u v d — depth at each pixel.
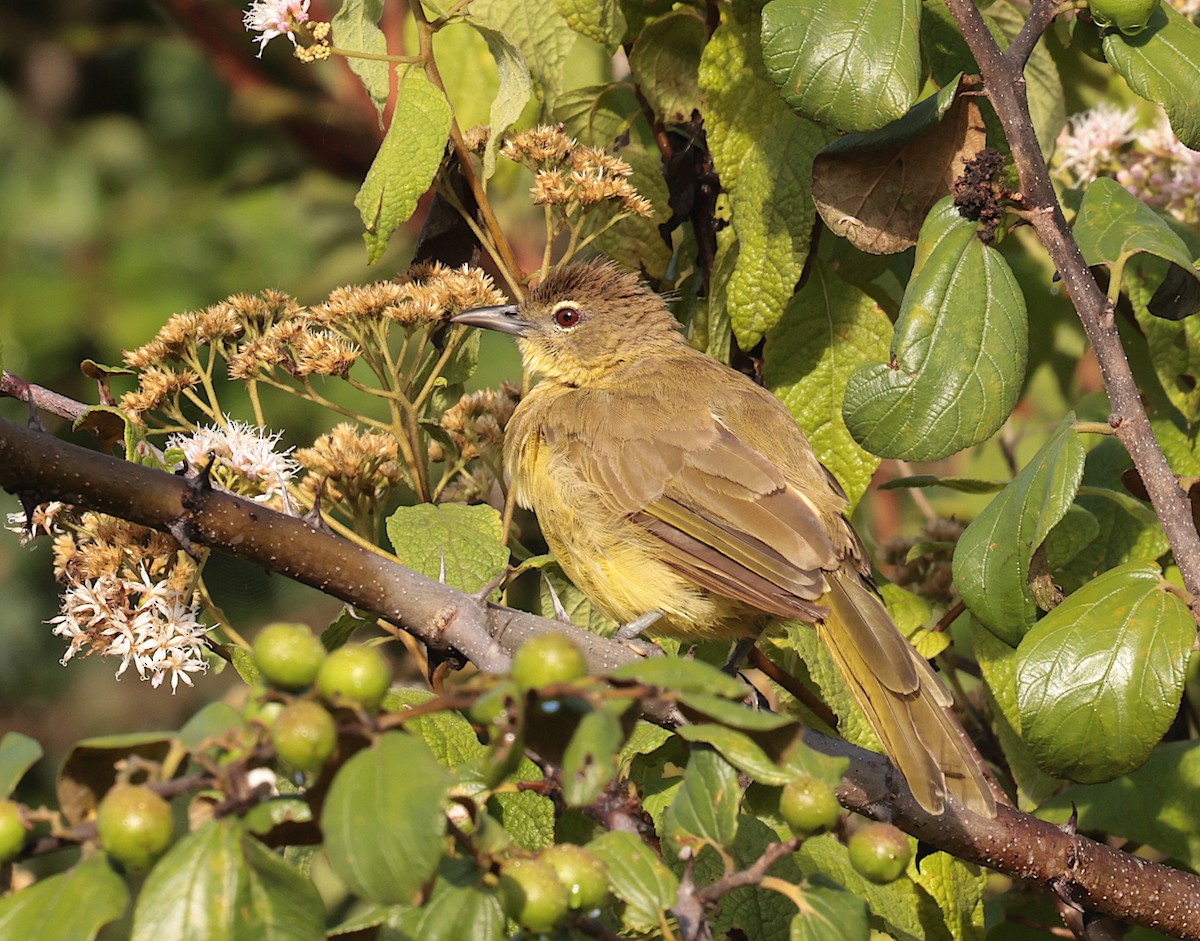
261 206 17.81
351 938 4.98
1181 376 9.81
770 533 9.54
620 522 10.05
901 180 9.12
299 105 17.78
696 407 10.29
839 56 7.90
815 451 10.16
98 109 18.88
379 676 4.38
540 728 4.64
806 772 4.82
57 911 4.28
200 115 18.69
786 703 9.91
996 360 7.98
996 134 9.18
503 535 9.30
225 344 9.87
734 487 9.84
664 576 9.95
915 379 8.00
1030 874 7.40
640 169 11.01
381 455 9.48
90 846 4.45
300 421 15.56
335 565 6.68
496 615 7.23
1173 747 9.55
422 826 4.07
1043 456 7.71
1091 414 11.24
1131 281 9.92
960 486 10.29
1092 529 9.88
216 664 8.79
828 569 9.29
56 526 8.48
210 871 4.24
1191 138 7.98
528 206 14.88
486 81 11.13
